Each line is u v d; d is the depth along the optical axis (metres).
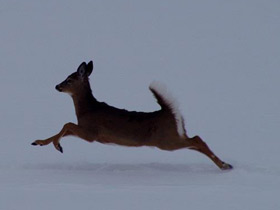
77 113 38.56
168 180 33.34
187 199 28.05
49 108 73.56
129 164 39.25
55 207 26.48
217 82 95.94
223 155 45.03
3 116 67.94
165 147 37.34
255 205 26.88
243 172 35.66
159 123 37.22
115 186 31.23
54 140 37.94
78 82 38.44
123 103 78.19
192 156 44.03
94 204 27.06
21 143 51.84
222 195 28.91
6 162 40.81
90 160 42.38
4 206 26.66
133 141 37.59
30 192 29.45
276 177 34.09
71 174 34.97
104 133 37.91
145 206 26.75
